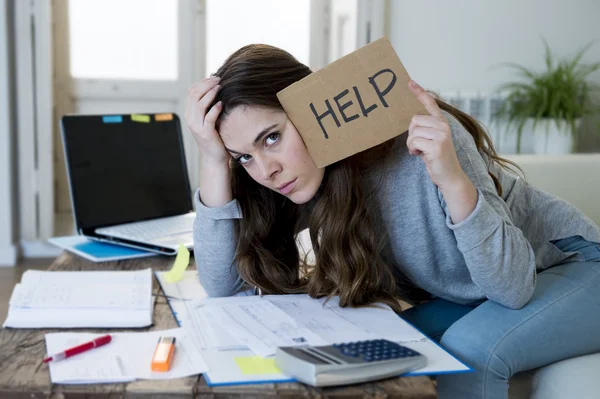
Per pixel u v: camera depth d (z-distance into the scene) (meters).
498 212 1.05
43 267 3.52
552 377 1.05
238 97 1.03
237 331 0.92
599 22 3.96
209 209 1.17
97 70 3.94
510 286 1.01
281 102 1.03
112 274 1.20
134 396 0.76
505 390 0.98
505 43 3.95
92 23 3.89
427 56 3.93
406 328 0.95
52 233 3.69
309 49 3.96
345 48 3.94
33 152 3.60
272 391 0.75
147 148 1.74
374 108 1.02
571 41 3.96
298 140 1.05
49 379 0.79
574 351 1.07
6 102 3.48
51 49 3.60
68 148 1.57
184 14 3.90
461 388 0.98
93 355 0.85
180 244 1.33
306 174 1.07
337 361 0.77
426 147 0.95
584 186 1.81
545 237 1.24
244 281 1.23
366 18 3.79
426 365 0.82
